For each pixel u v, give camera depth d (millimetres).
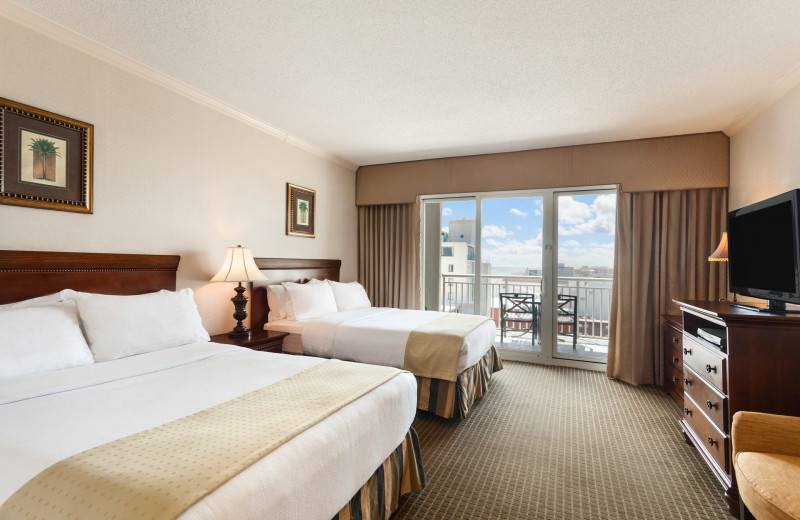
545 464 2264
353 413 1429
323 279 4605
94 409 1383
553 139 4016
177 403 1459
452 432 2701
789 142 2619
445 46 2318
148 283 2682
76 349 1877
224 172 3305
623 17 2012
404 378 1893
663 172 3830
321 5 1952
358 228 5332
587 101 3064
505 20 2057
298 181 4203
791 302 1949
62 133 2223
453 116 3428
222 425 1237
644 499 1927
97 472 937
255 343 2980
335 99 3113
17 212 2062
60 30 2164
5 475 966
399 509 1843
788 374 1854
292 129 3834
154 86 2729
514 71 2611
